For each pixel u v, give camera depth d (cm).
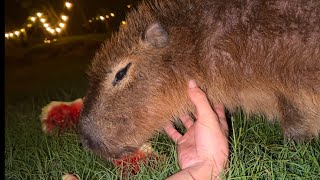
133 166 45
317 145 47
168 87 45
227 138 41
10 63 152
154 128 45
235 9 44
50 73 134
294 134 45
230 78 44
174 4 46
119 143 45
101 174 47
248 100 45
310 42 41
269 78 43
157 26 43
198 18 45
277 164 42
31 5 140
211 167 36
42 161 55
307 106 43
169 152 50
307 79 42
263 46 42
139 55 44
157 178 41
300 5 41
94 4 121
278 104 45
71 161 51
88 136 44
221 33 44
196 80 45
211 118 37
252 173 38
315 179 39
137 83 44
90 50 137
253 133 53
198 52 44
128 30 46
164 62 44
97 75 45
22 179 51
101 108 44
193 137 40
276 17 42
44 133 64
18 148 62
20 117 81
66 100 89
